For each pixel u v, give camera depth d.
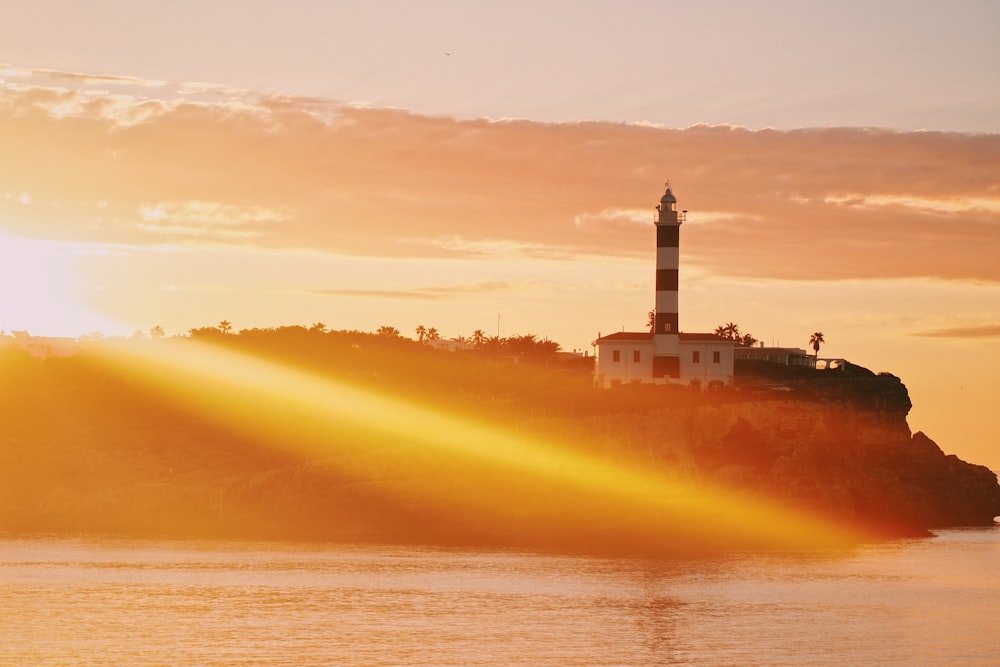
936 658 120.38
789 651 122.25
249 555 186.50
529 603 146.38
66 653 115.88
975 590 163.50
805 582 169.25
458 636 126.12
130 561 176.25
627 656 118.50
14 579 156.12
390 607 141.75
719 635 129.38
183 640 121.75
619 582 165.62
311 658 115.06
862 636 130.12
